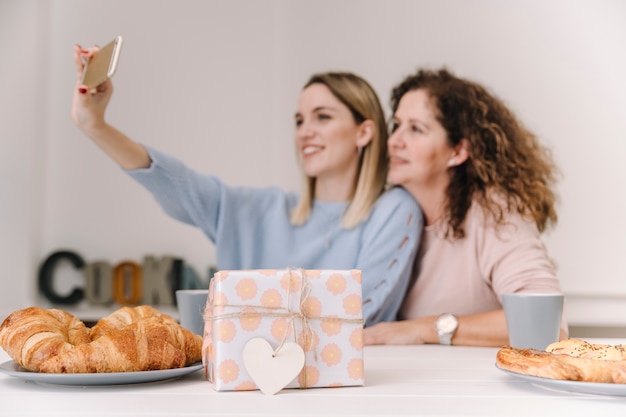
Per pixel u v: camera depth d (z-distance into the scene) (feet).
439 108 7.04
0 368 2.40
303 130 7.15
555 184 6.93
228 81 7.23
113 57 3.31
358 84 7.13
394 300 6.95
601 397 2.19
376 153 7.09
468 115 7.01
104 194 7.23
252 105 7.21
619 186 6.91
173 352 2.36
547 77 7.04
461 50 7.10
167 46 7.29
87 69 3.82
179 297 3.34
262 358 2.23
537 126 7.01
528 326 3.12
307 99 7.16
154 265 7.08
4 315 7.11
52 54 7.37
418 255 7.02
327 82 7.14
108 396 2.19
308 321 2.33
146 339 2.35
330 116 7.11
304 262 7.02
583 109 7.00
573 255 6.86
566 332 5.27
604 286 6.81
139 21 7.31
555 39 7.06
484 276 6.89
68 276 7.17
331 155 7.09
